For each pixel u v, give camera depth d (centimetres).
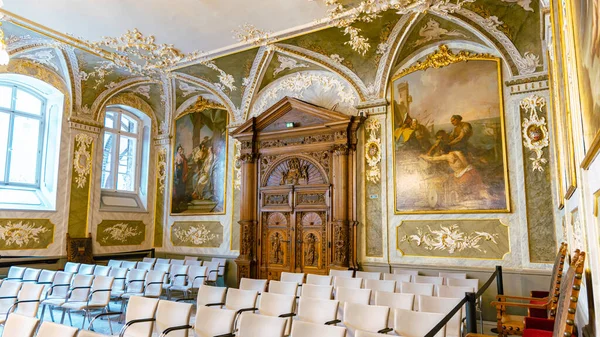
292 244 1013
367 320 490
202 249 1166
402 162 916
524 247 773
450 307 522
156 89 1223
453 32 855
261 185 1074
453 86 883
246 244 1059
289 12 796
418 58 930
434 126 892
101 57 1020
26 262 991
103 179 1196
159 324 498
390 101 945
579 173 348
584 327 375
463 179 850
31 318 432
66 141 1091
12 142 1041
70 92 1091
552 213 759
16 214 988
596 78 224
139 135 1292
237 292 600
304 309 537
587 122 275
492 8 759
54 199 1059
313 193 1002
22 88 1067
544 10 569
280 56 1012
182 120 1261
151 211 1271
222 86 1133
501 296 628
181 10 793
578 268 324
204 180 1195
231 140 1159
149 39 917
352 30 869
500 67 838
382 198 927
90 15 818
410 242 889
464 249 833
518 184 792
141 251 1217
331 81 1027
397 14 809
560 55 431
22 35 904
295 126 1038
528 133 791
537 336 464
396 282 734
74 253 1073
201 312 486
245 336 438
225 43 937
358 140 967
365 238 934
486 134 838
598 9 203
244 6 774
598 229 279
